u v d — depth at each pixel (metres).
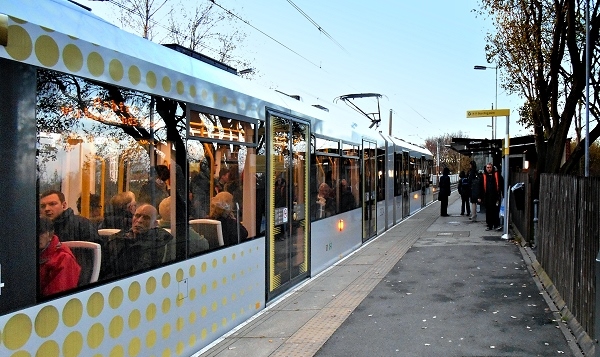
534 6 14.80
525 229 12.20
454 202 30.55
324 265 9.97
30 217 3.40
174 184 4.99
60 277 3.62
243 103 6.55
